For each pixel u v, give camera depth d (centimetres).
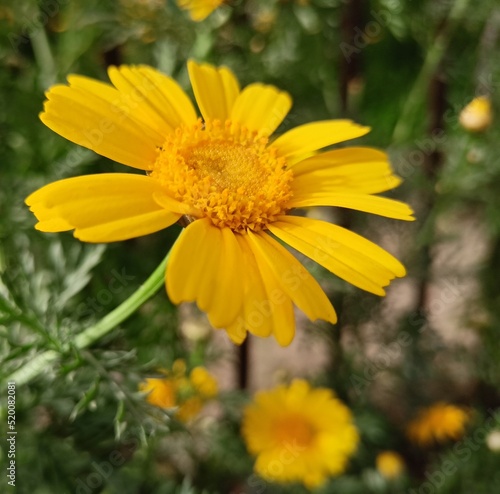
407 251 27
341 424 24
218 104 17
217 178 15
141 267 25
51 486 18
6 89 24
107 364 16
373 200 16
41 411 20
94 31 25
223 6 23
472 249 34
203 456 26
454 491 26
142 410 16
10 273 17
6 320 16
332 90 27
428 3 25
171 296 13
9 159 24
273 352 33
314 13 24
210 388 24
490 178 25
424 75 26
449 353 31
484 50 25
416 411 30
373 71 32
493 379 30
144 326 24
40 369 17
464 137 25
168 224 14
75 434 19
